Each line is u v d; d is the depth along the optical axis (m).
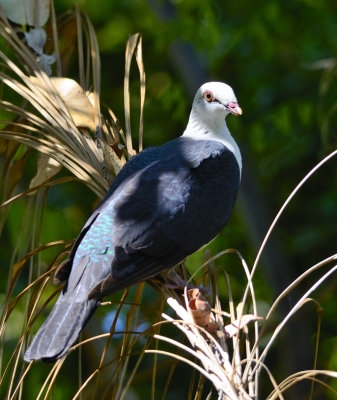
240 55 15.59
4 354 12.42
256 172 15.58
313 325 14.47
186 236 6.62
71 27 8.79
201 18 14.62
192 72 15.48
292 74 15.05
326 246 14.51
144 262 6.21
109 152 7.19
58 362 5.52
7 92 12.21
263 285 15.05
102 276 6.10
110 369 12.35
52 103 7.31
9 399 5.47
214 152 7.42
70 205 13.89
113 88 15.80
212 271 6.02
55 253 12.02
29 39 8.28
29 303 6.25
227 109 8.10
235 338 5.18
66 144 7.06
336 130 14.56
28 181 12.40
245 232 14.87
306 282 14.48
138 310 6.28
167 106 15.43
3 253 12.85
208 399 4.88
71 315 5.63
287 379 4.65
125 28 16.25
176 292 6.58
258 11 14.84
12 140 7.41
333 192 14.45
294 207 15.34
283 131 15.20
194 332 5.39
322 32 14.92
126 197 6.55
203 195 6.96
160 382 13.93
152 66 16.30
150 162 7.11
